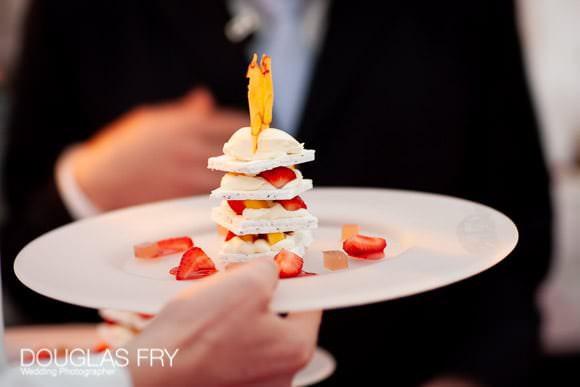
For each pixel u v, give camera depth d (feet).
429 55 3.62
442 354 3.51
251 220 2.60
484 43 3.66
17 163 3.79
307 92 3.51
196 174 3.49
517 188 3.64
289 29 3.53
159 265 2.60
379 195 2.92
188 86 3.57
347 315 3.53
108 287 2.29
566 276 4.49
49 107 3.79
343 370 3.52
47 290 2.28
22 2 4.09
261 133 2.64
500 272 3.53
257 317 2.20
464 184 3.70
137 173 3.51
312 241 2.71
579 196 4.54
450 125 3.62
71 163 3.65
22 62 3.78
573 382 4.30
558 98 4.89
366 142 3.58
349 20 3.51
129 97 3.63
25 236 3.59
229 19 3.54
